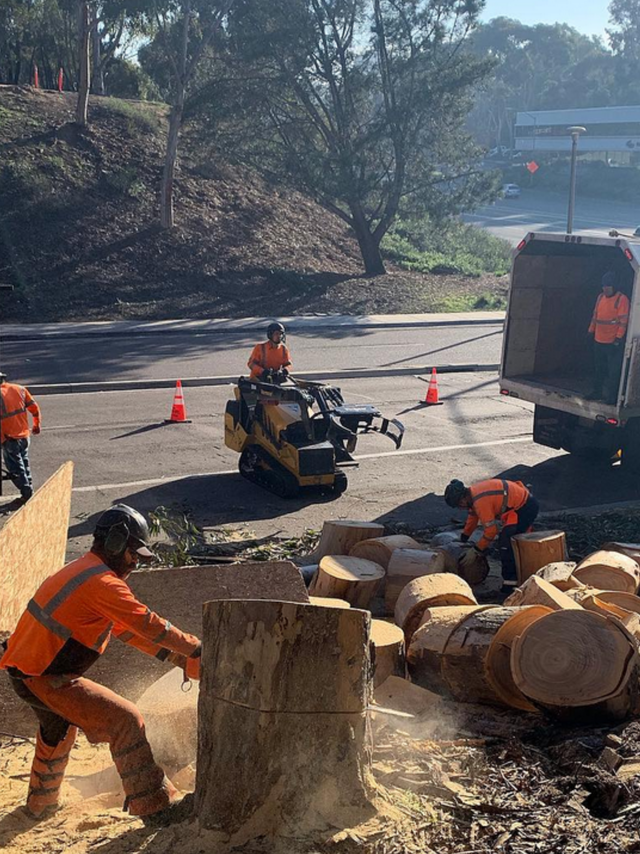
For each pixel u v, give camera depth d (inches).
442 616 245.8
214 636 155.3
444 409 707.4
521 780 176.2
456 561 345.7
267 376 505.0
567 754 188.4
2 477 436.8
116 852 153.8
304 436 477.7
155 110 1621.6
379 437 611.8
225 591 247.9
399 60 1315.2
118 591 161.5
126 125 1494.8
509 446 602.2
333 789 153.3
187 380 770.8
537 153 3981.3
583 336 628.7
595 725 211.5
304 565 361.7
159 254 1255.5
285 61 1316.4
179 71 1274.6
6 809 179.0
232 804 152.2
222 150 1348.4
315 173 1331.2
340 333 1066.7
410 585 280.7
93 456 543.2
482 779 177.0
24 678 163.5
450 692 238.2
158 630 162.7
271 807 151.9
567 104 4756.4
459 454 578.2
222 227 1370.6
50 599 161.6
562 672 209.8
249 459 500.7
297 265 1350.9
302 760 152.3
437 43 1304.1
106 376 780.6
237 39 1286.9
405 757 183.9
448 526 429.1
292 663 151.0
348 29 1311.5
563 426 564.4
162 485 491.2
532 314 605.6
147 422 631.8
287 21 1274.6
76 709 163.2
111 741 165.0
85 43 1409.9
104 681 231.6
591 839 149.7
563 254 603.8
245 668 152.1
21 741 217.0
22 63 1891.0
